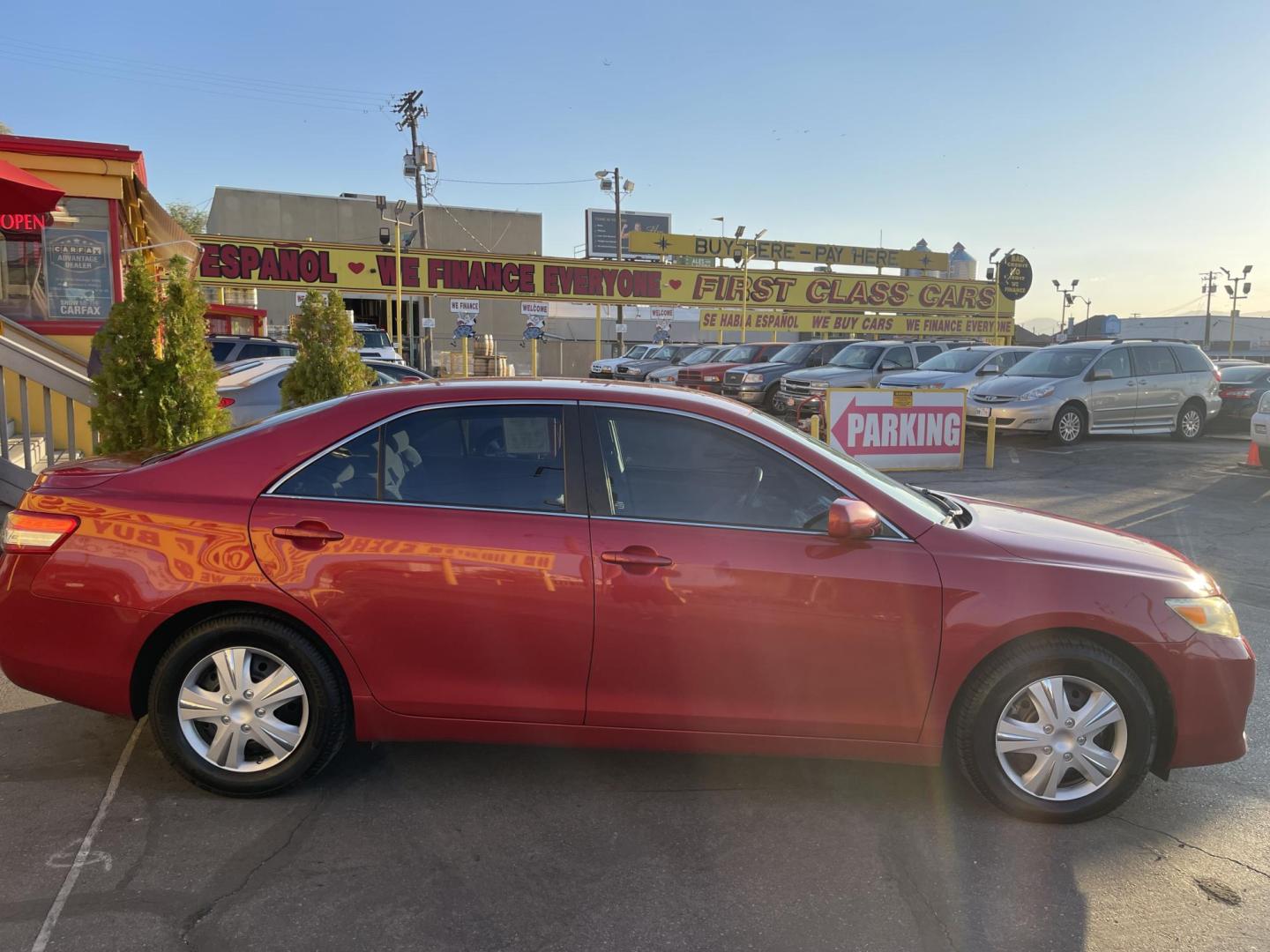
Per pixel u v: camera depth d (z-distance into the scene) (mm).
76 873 2953
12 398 9102
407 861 3080
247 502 3365
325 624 3299
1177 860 3193
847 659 3314
